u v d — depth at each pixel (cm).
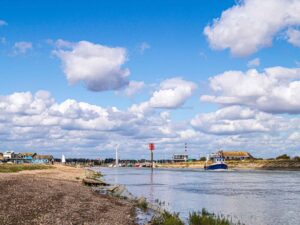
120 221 3170
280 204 5456
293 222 3894
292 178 13225
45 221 2738
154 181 11425
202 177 14400
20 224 2544
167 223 3119
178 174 18062
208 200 5931
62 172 12812
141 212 3991
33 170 12800
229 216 4247
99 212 3616
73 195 5019
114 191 6562
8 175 7869
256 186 9212
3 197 3928
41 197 4288
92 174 14088
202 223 3256
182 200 5888
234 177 14225
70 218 2994
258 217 4222
